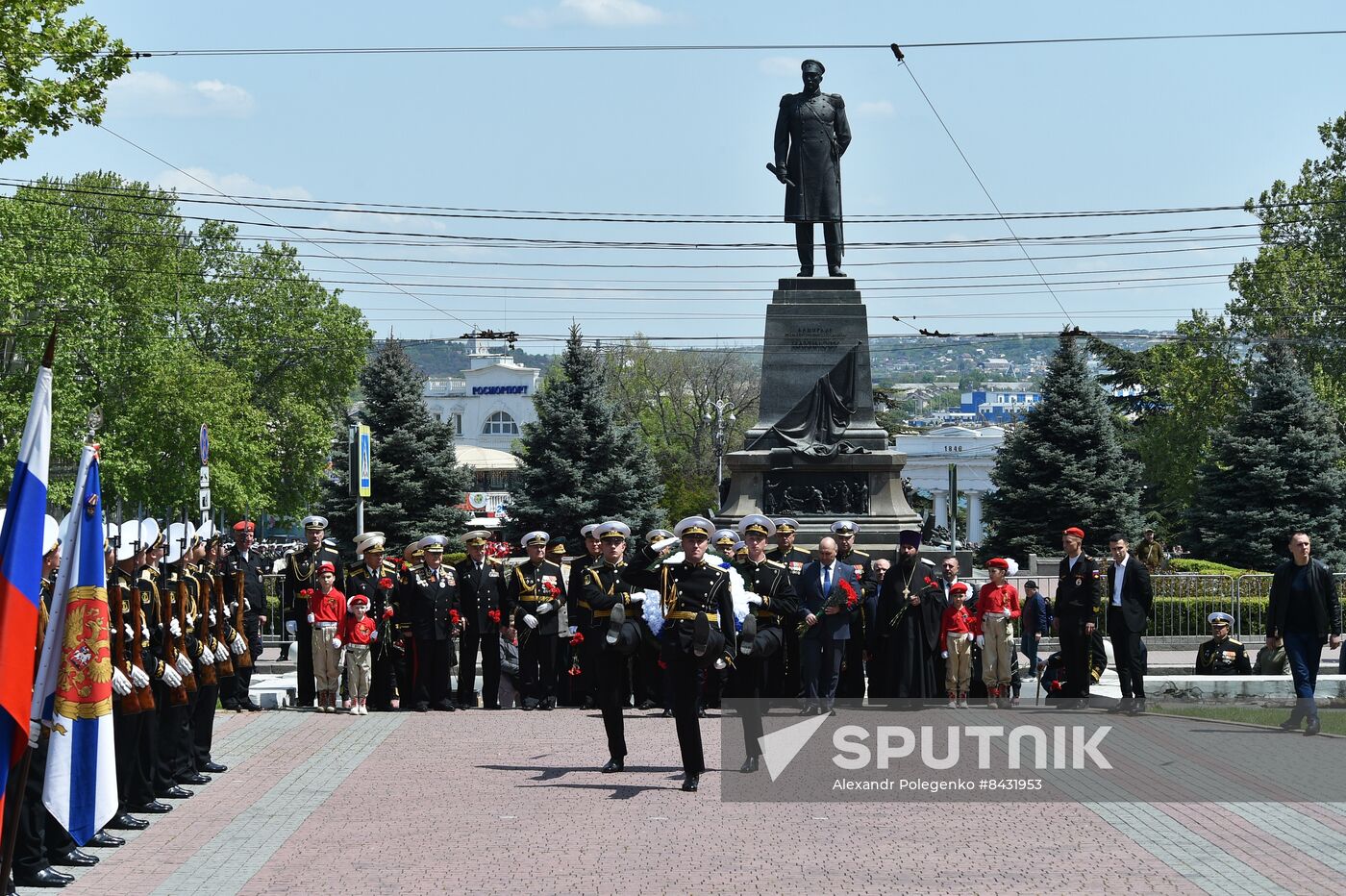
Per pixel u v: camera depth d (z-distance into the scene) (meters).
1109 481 55.06
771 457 35.84
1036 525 55.56
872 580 21.25
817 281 36.69
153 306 60.44
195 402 59.31
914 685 20.80
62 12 22.72
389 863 12.02
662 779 15.71
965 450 122.62
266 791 15.23
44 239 54.59
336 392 78.19
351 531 54.94
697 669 14.97
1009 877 11.51
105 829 13.46
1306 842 12.73
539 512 54.38
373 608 21.75
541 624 22.11
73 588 12.00
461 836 12.99
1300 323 65.94
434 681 21.95
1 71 22.16
